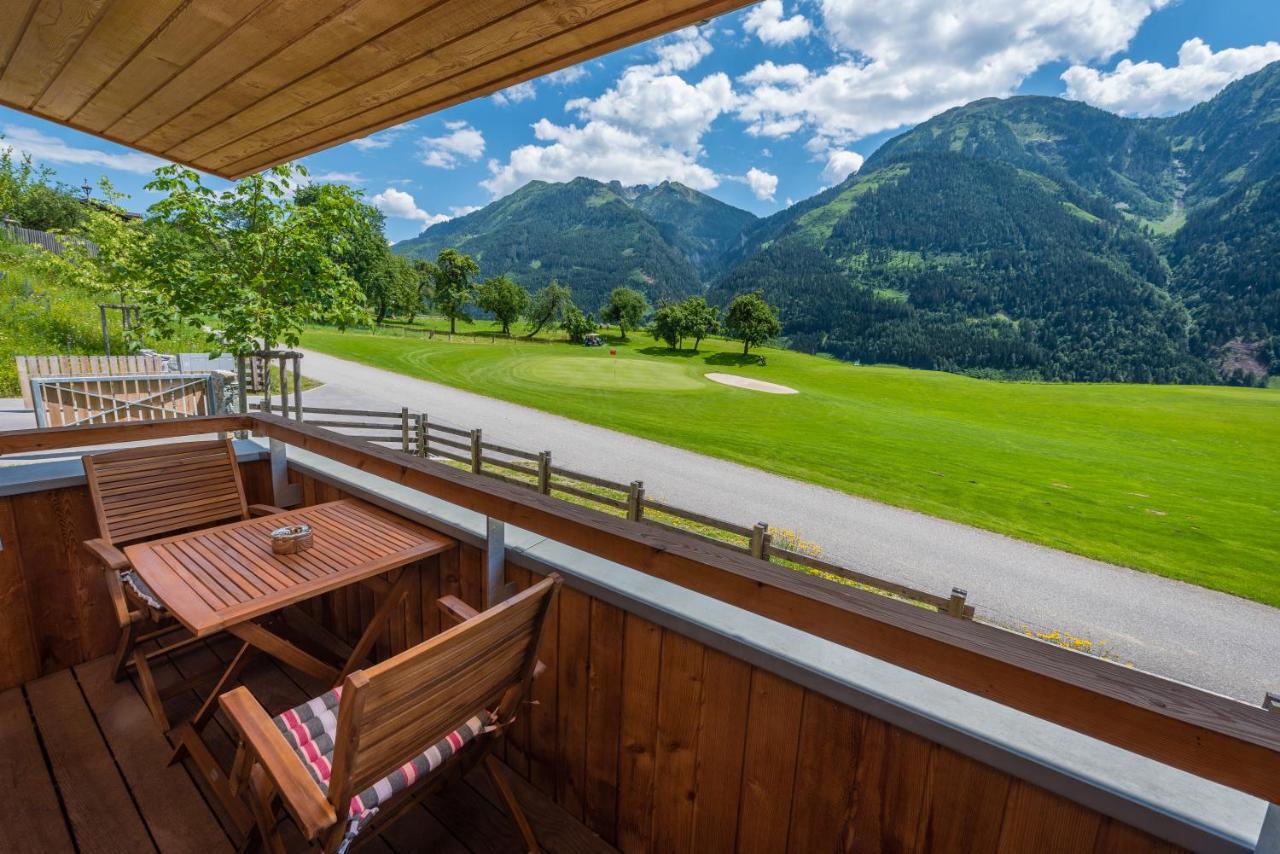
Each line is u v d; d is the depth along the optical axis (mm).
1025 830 933
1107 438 27938
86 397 6285
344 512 2109
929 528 10805
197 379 7145
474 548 1771
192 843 1497
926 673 863
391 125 2232
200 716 1698
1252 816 806
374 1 1408
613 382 28906
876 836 1086
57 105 2109
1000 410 34625
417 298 58875
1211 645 7172
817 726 1131
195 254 7074
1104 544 10953
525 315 70375
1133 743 720
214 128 2293
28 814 1559
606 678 1479
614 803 1514
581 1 1369
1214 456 24688
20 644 2064
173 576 1633
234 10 1468
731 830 1292
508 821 1603
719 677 1258
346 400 16688
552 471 7891
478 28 1523
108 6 1465
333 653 2205
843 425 23516
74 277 11484
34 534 2061
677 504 10711
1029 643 846
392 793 1149
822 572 4895
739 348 67125
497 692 1284
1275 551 11516
